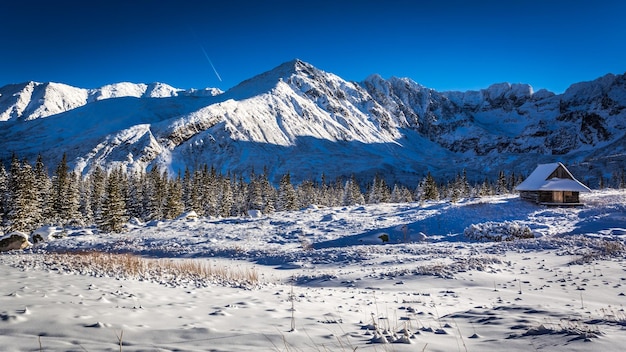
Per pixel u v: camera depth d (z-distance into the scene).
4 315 6.11
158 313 7.34
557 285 13.63
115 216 53.66
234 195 101.38
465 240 35.41
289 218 50.34
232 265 24.89
